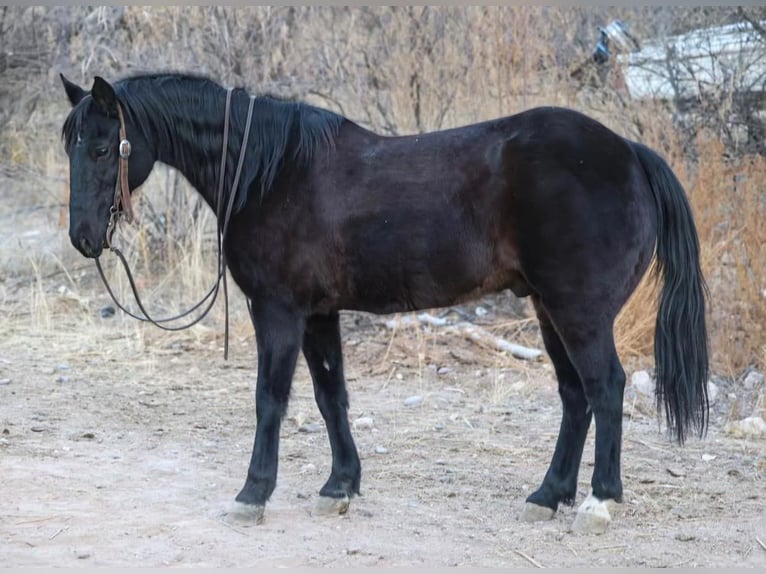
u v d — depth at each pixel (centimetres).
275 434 544
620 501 532
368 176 538
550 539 518
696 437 691
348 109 1134
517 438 698
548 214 514
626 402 766
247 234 543
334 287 547
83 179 533
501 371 857
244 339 944
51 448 657
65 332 957
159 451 662
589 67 1023
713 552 501
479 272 535
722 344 821
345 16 1107
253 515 536
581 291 517
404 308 553
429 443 687
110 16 1141
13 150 1265
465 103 1034
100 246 539
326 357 570
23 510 547
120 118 538
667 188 542
